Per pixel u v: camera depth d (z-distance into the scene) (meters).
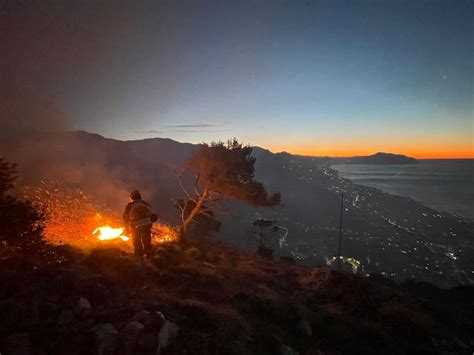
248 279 8.29
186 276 6.57
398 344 6.21
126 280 5.90
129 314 3.99
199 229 18.91
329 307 7.53
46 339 3.32
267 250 23.94
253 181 12.59
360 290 8.39
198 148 12.34
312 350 5.00
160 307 4.34
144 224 7.74
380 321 7.07
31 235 6.20
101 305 4.34
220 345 3.94
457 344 6.89
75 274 5.08
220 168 11.55
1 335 3.29
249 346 4.27
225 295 6.05
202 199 12.38
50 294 4.38
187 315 4.46
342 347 5.48
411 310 7.66
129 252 8.04
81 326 3.57
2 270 4.82
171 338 3.72
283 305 6.09
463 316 10.22
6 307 3.63
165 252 8.66
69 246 7.28
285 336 5.12
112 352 3.31
